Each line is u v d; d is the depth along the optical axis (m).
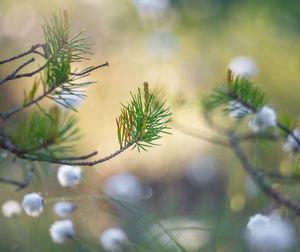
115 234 1.44
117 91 2.92
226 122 2.03
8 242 1.62
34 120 1.13
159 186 2.10
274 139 1.42
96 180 1.84
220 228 1.45
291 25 3.43
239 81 1.30
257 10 3.76
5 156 1.18
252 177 1.44
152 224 1.65
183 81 2.66
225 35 3.57
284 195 1.41
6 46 2.95
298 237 1.30
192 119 2.21
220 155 2.30
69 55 1.14
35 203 1.30
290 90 2.57
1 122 1.13
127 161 2.22
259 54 3.12
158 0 2.48
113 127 2.55
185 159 2.29
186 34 3.72
